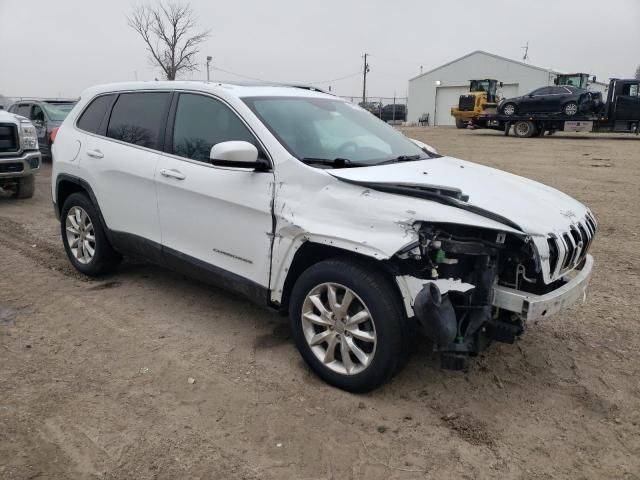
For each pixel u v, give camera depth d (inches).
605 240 276.8
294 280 145.1
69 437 116.9
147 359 150.8
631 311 186.7
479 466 110.7
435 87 2101.4
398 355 125.6
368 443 116.9
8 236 274.5
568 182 460.8
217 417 125.0
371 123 183.9
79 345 158.1
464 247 118.6
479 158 645.3
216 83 169.5
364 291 125.0
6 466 107.6
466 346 122.3
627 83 910.4
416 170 146.9
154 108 180.1
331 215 129.8
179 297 194.5
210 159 146.2
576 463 112.2
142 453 112.5
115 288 202.7
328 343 135.8
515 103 1030.4
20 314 178.2
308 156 144.3
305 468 109.2
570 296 128.6
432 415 127.0
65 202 214.1
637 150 735.7
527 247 120.0
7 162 346.6
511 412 129.0
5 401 128.9
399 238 118.4
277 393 134.9
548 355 156.3
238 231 150.3
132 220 184.4
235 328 170.7
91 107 205.9
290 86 187.2
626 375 146.2
